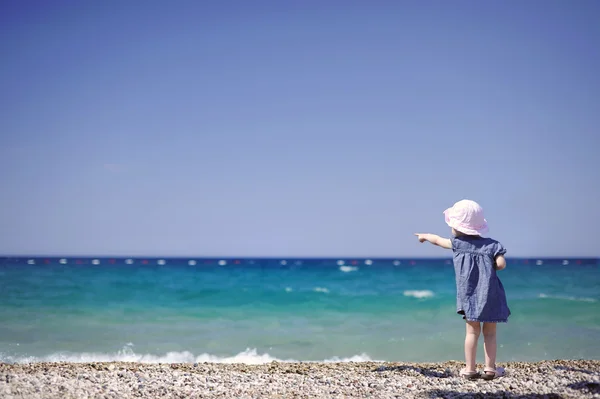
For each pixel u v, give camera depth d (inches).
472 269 223.8
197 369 281.3
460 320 560.7
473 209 228.8
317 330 505.4
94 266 1990.7
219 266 2300.7
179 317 590.6
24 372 246.7
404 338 453.4
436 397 204.2
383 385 230.2
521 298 725.9
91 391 205.3
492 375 225.9
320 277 1269.7
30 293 787.4
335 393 215.8
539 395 199.9
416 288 940.0
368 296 794.8
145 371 265.4
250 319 582.9
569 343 417.7
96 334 465.7
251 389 222.7
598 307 630.5
